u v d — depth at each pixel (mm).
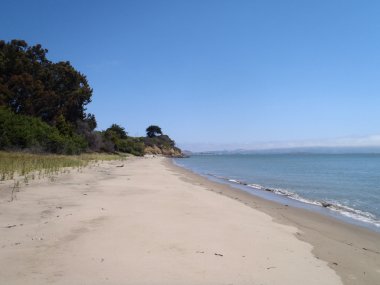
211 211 11070
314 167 53469
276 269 6043
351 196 18812
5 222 8375
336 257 7188
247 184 25312
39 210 9891
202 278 5426
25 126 38625
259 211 12414
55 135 43031
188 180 24938
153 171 32438
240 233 8359
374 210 14297
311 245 7965
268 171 43062
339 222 11625
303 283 5504
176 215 10055
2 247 6531
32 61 52875
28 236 7293
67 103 54188
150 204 11773
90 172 24344
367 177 32094
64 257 6082
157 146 145625
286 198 17875
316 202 16453
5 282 4984
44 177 18234
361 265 6773
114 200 12281
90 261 5926
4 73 48469
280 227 9719
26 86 47469
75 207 10539
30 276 5223
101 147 69188
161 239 7395
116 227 8219
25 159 26016
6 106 42844
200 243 7254
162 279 5305
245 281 5414
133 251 6539
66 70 55875
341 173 38219
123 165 39438
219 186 22266
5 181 15672
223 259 6352
